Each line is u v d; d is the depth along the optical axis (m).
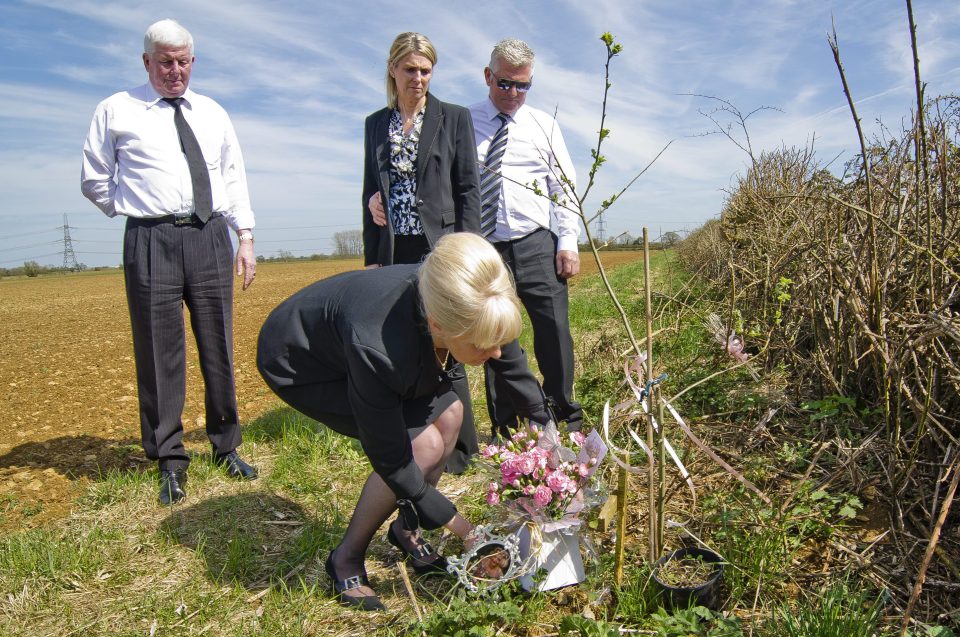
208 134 3.71
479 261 1.95
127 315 16.19
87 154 3.50
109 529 3.23
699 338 5.43
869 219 3.04
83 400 6.30
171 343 3.63
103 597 2.72
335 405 2.53
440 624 2.23
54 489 3.87
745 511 2.77
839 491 2.93
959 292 2.88
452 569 2.33
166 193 3.53
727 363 4.33
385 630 2.39
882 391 3.12
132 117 3.51
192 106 3.69
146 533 3.20
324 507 3.34
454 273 1.92
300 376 2.54
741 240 5.47
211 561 2.94
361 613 2.51
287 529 3.21
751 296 5.37
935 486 2.67
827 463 3.18
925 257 2.95
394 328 2.17
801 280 4.26
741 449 3.48
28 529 3.35
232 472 3.79
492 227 3.83
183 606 2.63
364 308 2.21
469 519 3.13
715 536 2.70
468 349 2.04
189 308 3.71
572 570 2.49
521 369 2.72
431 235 3.51
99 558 2.95
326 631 2.44
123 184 3.54
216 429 3.84
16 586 2.78
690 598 2.25
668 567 2.48
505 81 3.71
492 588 2.38
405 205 3.58
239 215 3.97
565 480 2.36
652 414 2.36
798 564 2.56
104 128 3.52
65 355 9.47
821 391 3.82
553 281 3.88
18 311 18.64
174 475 3.57
